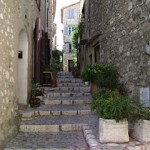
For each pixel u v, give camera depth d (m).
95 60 11.99
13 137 5.59
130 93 6.60
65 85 11.64
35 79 9.15
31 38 8.47
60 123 6.43
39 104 8.15
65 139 5.50
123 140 4.57
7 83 5.15
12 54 5.55
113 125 4.58
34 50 9.17
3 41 4.81
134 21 6.37
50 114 7.42
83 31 16.56
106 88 7.06
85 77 8.88
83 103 8.64
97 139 4.84
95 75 8.62
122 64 7.33
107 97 5.32
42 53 11.06
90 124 6.23
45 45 12.42
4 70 4.90
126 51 6.98
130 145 4.41
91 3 12.95
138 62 6.10
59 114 7.43
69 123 6.41
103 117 4.63
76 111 7.48
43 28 12.92
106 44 9.32
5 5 4.95
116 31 7.96
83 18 16.73
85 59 15.28
